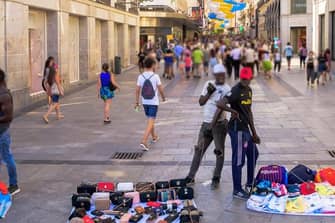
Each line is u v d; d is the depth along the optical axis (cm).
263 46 3155
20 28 1716
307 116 1501
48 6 2023
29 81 1820
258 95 2033
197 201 743
